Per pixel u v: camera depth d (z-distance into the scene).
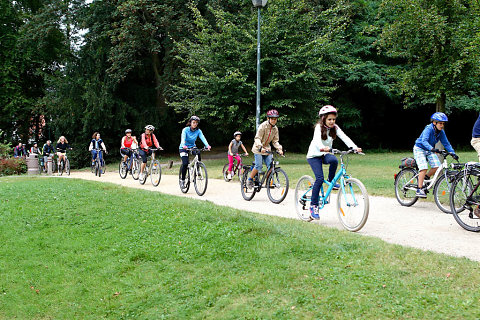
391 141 34.16
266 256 4.69
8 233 7.14
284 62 18.83
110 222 7.06
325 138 6.21
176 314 3.97
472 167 6.04
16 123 32.75
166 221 6.58
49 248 6.39
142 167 12.78
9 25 31.22
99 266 5.43
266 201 8.89
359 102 30.36
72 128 28.27
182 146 10.27
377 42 17.39
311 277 4.02
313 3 22.86
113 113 28.20
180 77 25.16
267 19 19.47
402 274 3.89
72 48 28.39
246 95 19.22
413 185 7.73
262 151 8.53
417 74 16.72
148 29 23.17
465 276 3.74
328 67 20.19
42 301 4.98
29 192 9.77
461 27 15.00
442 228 5.98
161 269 4.99
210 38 20.06
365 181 10.95
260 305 3.72
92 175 18.25
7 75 30.17
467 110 29.39
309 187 6.66
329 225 6.29
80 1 26.20
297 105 20.08
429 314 3.22
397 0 15.60
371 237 5.13
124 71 24.73
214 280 4.38
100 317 4.35
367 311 3.35
